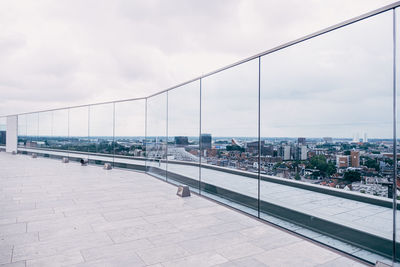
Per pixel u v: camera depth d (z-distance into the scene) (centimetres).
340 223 634
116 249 391
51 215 570
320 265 343
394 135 337
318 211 798
